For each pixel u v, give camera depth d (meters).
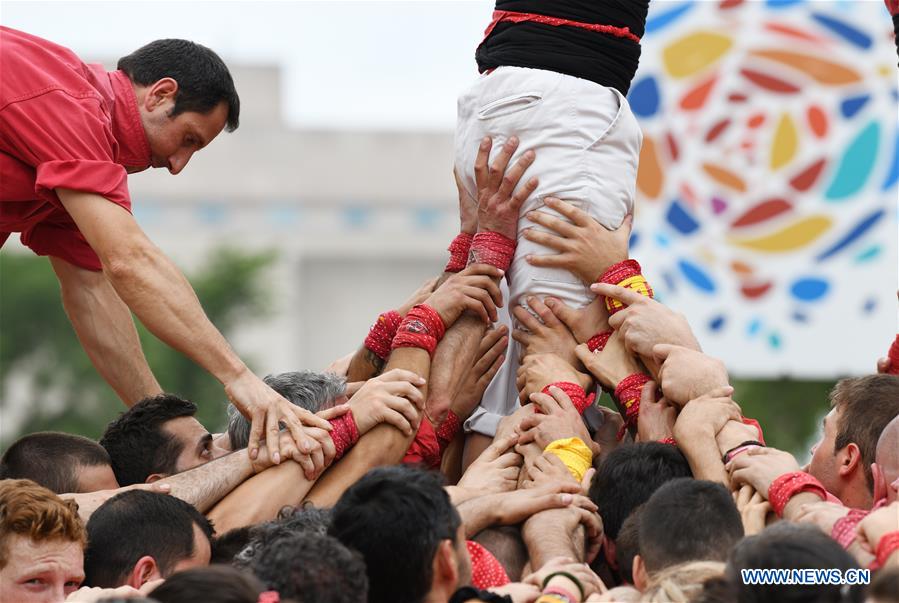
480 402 5.67
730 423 4.96
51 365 27.09
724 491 4.15
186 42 5.44
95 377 27.16
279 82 41.59
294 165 41.16
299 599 3.64
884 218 9.27
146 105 5.36
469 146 5.49
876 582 3.49
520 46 5.42
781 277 9.35
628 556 4.37
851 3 9.34
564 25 5.39
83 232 5.06
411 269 41.81
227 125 5.54
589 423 5.43
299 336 40.81
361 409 5.02
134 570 4.38
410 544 3.88
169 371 23.05
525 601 4.17
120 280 4.99
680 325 5.28
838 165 9.35
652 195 9.43
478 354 5.55
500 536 4.75
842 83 9.34
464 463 5.61
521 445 5.16
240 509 4.82
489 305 5.45
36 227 5.78
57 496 4.42
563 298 5.43
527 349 5.47
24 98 5.07
